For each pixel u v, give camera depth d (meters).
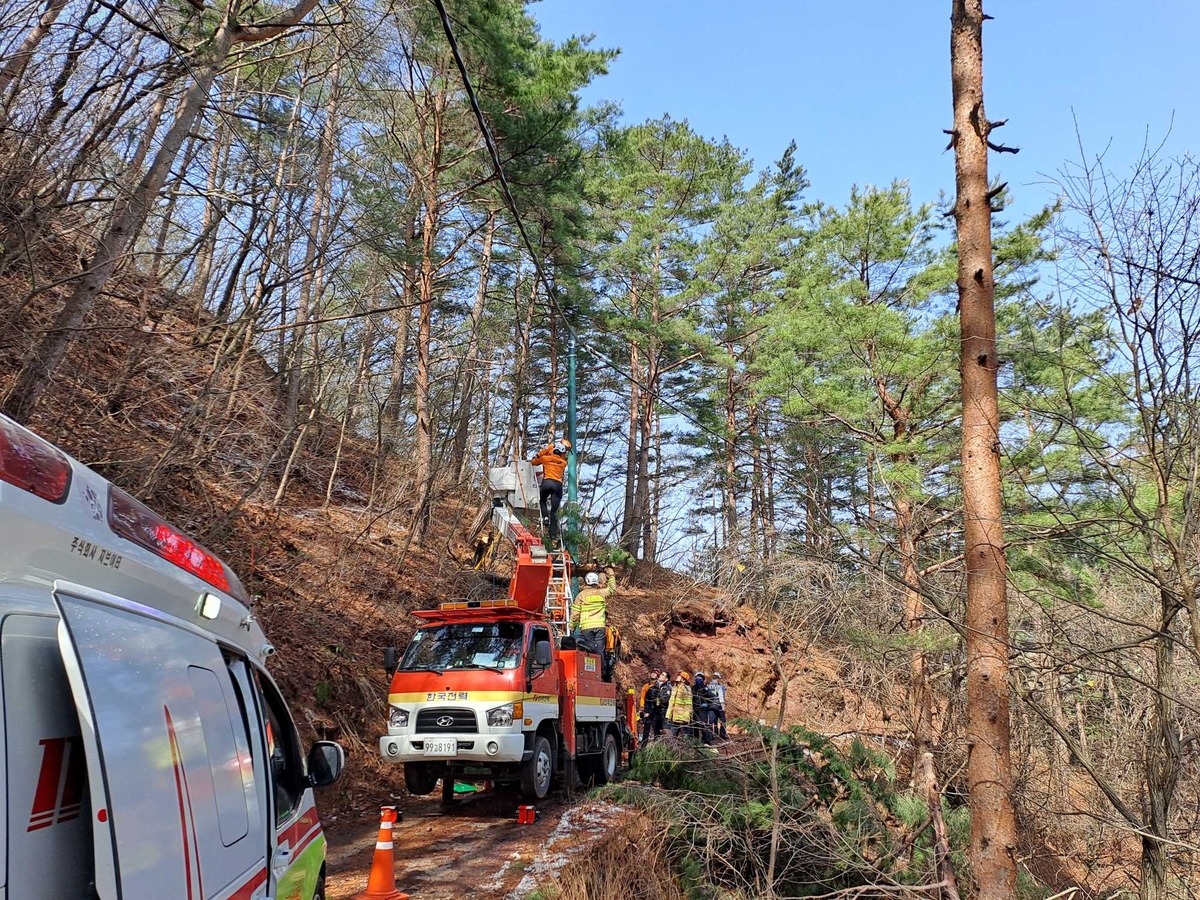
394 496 21.38
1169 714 8.77
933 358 16.48
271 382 15.12
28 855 2.19
